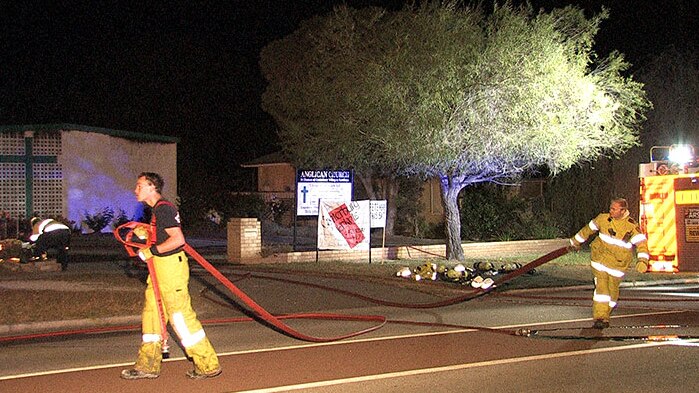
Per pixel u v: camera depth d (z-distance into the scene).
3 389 7.84
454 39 18.47
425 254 21.94
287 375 8.30
